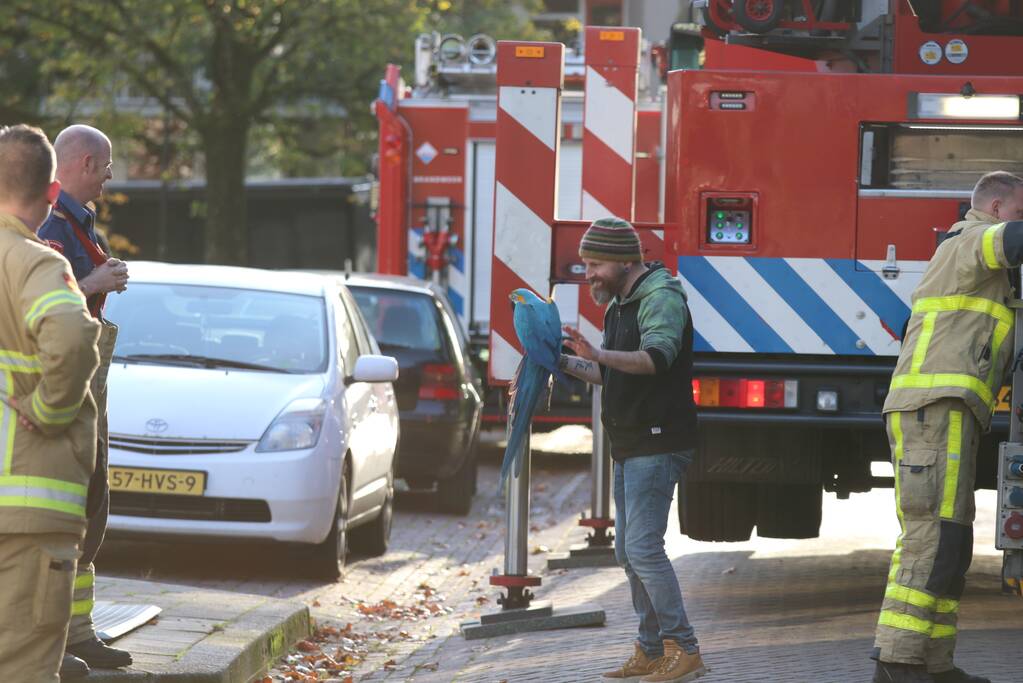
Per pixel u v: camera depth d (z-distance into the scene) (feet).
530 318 75.77
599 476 119.44
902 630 66.39
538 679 77.20
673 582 72.84
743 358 85.05
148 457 103.14
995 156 84.74
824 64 93.76
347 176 366.22
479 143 193.16
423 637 94.32
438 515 147.54
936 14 87.86
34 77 346.33
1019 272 67.77
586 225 90.33
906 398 67.05
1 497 50.37
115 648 69.62
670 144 87.35
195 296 116.78
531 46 89.71
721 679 73.31
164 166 375.66
